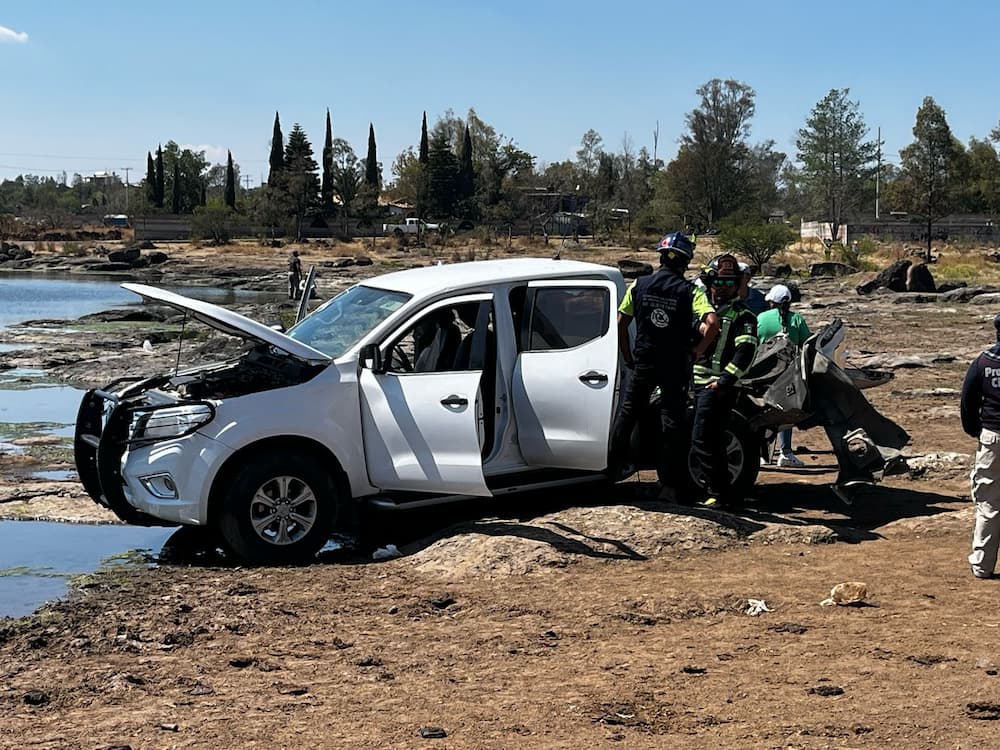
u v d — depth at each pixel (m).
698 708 4.83
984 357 6.77
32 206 184.88
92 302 41.72
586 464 8.16
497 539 7.58
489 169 123.56
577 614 6.29
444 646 5.78
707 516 8.06
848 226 90.31
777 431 9.23
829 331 8.85
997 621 6.00
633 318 8.27
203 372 8.52
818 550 7.66
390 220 115.56
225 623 6.19
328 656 5.65
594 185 127.56
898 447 8.73
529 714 4.78
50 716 4.81
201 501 7.42
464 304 8.28
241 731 4.61
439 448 7.79
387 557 7.77
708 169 103.00
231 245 91.38
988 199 106.44
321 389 7.75
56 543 8.30
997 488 6.78
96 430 8.37
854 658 5.45
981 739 4.42
